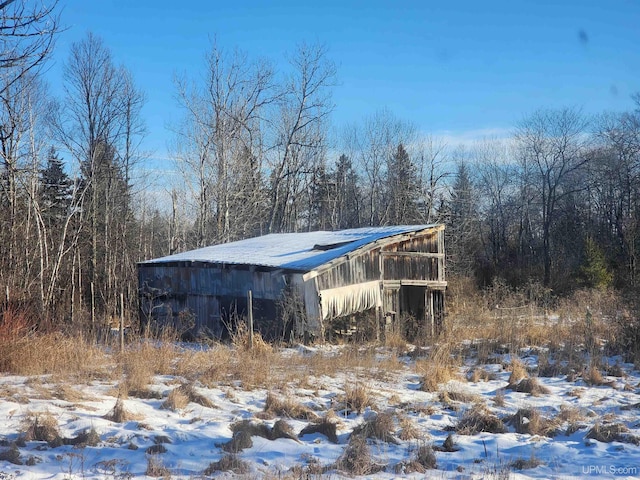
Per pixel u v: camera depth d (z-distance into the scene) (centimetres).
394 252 2402
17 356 1449
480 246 5541
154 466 786
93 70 3722
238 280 2338
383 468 834
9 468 767
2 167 2173
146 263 2714
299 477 770
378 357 1867
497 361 1830
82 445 874
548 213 4981
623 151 5016
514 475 813
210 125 4059
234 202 4119
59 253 2962
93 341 1864
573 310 2998
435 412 1170
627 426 1080
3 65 1023
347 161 5425
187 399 1145
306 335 2100
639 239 3984
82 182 3738
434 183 4844
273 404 1136
